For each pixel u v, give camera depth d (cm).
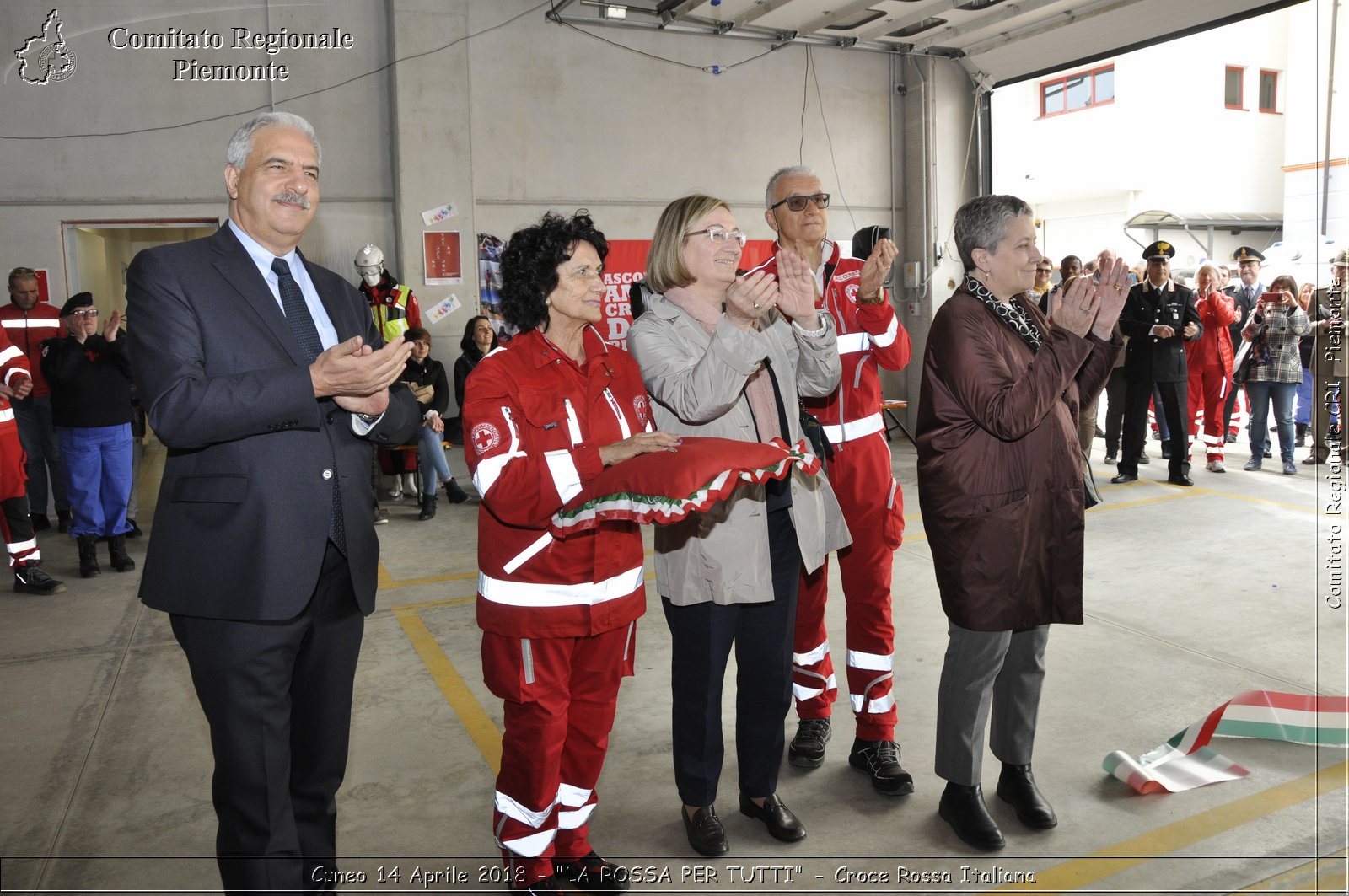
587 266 204
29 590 504
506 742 213
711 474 184
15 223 801
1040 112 1897
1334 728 298
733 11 920
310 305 203
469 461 197
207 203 841
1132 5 851
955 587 237
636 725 326
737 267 235
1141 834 251
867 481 277
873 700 280
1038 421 224
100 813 274
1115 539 557
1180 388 705
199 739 322
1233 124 1834
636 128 954
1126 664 366
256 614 177
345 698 205
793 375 244
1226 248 1858
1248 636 394
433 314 890
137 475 639
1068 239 1944
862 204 1065
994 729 261
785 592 241
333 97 868
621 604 212
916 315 1083
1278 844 245
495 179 909
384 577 527
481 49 895
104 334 530
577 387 208
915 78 1052
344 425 197
